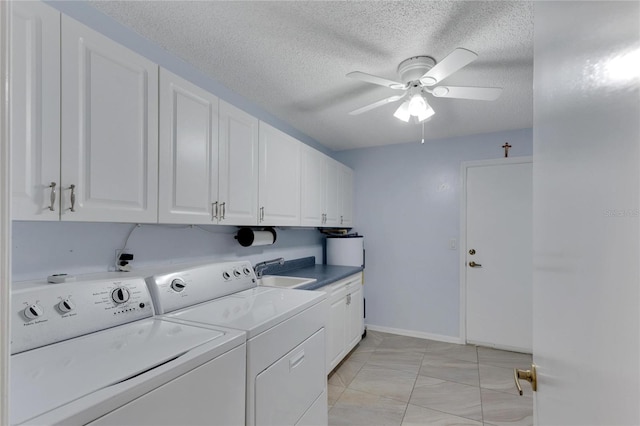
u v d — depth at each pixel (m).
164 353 0.96
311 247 3.53
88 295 1.15
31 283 1.14
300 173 2.67
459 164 3.42
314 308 1.67
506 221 3.21
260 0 1.38
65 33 1.07
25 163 0.96
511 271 3.18
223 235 2.25
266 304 1.54
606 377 0.38
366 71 1.97
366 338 3.51
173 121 1.49
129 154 1.28
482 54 1.76
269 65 1.92
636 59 0.31
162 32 1.61
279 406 1.33
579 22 0.45
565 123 0.52
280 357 1.35
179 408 0.89
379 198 3.82
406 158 3.69
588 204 0.43
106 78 1.20
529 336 3.08
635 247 0.32
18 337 0.94
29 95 0.98
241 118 1.96
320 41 1.67
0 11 0.37
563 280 0.53
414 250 3.62
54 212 1.03
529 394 2.33
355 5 1.40
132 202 1.29
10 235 0.38
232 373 1.09
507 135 3.21
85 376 0.81
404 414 2.09
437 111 2.66
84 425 0.68
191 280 1.57
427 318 3.53
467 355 3.05
